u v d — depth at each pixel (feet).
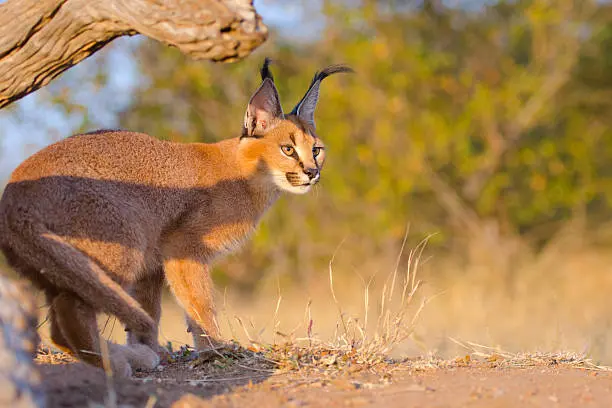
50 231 21.20
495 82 66.95
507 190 66.59
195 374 22.63
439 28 70.54
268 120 30.63
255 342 25.36
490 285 57.93
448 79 65.98
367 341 25.21
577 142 65.87
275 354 23.79
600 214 69.92
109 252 22.34
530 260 63.57
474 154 66.33
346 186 62.59
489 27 68.90
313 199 65.67
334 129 63.36
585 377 21.70
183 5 18.15
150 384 19.94
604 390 19.93
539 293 54.80
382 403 18.45
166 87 65.87
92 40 20.33
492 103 62.90
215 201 27.48
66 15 19.67
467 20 70.69
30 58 20.36
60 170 22.11
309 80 65.26
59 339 22.68
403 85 62.95
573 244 64.44
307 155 30.55
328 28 67.46
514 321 45.21
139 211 23.79
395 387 20.25
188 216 26.58
